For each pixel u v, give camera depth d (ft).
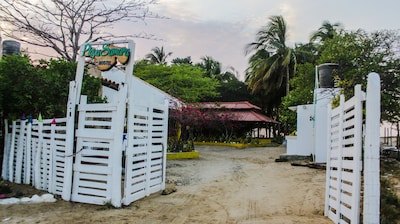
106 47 23.03
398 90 40.42
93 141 22.06
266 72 95.45
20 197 23.00
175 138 56.34
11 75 27.20
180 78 88.17
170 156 49.65
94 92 31.78
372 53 40.83
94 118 22.40
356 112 14.79
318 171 37.37
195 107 64.54
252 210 20.72
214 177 33.63
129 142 21.85
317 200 23.00
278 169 39.50
